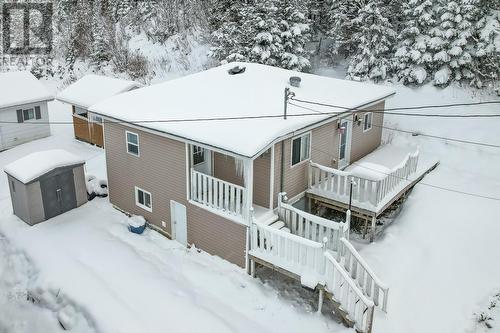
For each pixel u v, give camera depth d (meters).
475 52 23.36
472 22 23.22
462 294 11.93
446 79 23.47
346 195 14.41
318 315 11.45
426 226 14.48
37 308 12.31
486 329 10.91
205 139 12.48
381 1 25.92
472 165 18.80
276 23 27.14
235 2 31.34
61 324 11.65
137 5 44.22
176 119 13.92
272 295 12.17
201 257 13.92
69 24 44.12
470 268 12.73
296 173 14.37
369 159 18.16
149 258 13.81
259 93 15.89
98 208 16.83
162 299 11.88
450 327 11.01
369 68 26.34
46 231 15.23
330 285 11.13
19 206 15.91
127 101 15.99
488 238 13.71
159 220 15.24
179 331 10.81
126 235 15.07
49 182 15.78
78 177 16.66
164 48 38.22
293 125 13.05
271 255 12.31
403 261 13.16
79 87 24.30
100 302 11.72
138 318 11.18
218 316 11.33
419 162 18.59
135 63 35.78
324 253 11.16
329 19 31.34
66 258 13.62
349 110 15.30
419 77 24.03
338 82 18.34
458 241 13.71
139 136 14.71
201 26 38.25
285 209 13.22
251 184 12.17
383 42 25.69
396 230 14.55
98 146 23.00
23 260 13.95
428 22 23.45
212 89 16.39
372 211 13.89
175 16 40.03
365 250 13.78
